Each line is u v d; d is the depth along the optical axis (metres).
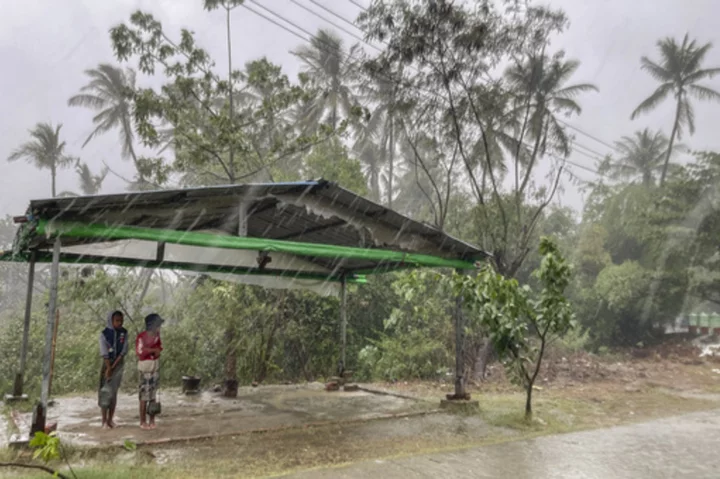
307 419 7.93
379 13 14.49
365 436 6.98
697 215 22.16
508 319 7.97
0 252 8.46
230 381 10.26
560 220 31.69
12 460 5.40
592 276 25.45
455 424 7.83
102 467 5.24
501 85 16.73
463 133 16.52
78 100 29.67
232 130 14.87
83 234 6.07
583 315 22.66
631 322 22.11
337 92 27.88
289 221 9.12
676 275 21.50
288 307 14.92
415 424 7.79
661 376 14.38
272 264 11.05
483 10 14.59
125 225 6.71
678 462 5.88
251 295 13.45
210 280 12.98
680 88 30.73
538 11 14.73
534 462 5.82
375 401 9.72
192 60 14.67
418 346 13.57
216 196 7.01
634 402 10.45
